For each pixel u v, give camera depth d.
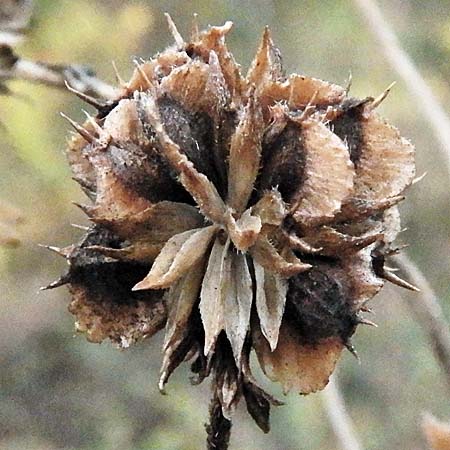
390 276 0.08
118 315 0.08
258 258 0.08
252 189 0.08
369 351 0.23
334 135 0.08
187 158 0.08
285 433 0.21
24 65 0.10
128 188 0.08
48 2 0.14
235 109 0.08
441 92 0.23
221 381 0.08
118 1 0.20
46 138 0.15
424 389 0.22
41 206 0.18
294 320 0.08
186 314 0.08
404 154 0.08
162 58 0.08
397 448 0.22
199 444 0.19
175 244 0.08
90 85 0.10
